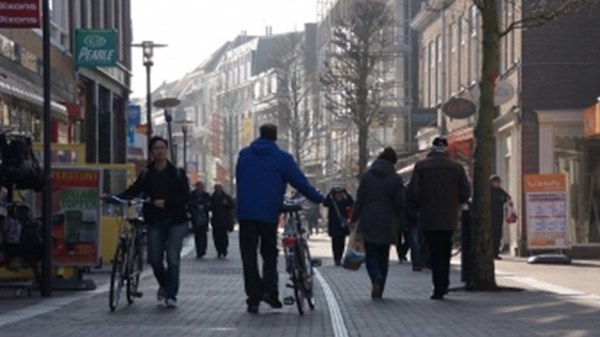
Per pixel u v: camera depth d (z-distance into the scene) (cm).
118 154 6372
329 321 1798
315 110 9912
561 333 1623
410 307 2047
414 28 7750
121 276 1977
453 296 2275
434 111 6700
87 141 5378
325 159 10450
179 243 2006
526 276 2975
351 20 6744
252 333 1634
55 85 4428
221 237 4219
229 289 2495
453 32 6350
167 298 2006
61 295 2291
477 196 2391
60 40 4700
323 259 4125
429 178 2166
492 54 2408
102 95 5816
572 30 4416
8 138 2181
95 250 2428
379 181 2206
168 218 1994
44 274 2247
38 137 4000
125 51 6594
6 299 2184
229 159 12962
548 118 4403
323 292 2408
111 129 5903
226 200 4209
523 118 4425
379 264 2227
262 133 1919
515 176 4566
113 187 3175
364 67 6688
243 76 15375
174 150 6100
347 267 2358
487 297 2245
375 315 1903
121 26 6481
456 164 2178
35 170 2209
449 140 5734
